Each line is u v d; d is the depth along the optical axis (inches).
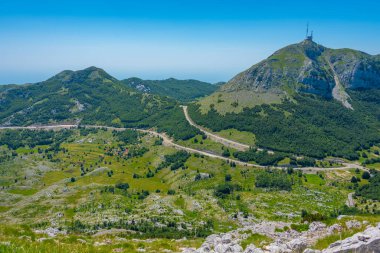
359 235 1234.0
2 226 1952.5
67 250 1054.4
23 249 836.0
